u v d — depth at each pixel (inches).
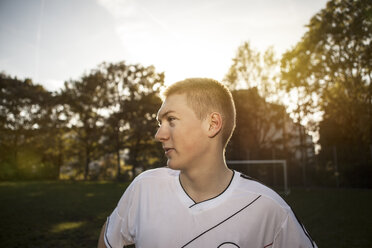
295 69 887.7
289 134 990.4
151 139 1305.4
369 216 321.1
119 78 1391.5
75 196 540.1
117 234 42.8
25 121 1334.9
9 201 456.8
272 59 958.4
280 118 974.4
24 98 1321.4
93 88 1338.6
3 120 1304.1
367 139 787.4
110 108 1359.5
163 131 37.2
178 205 37.6
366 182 706.8
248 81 980.6
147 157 1346.0
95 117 1376.7
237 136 950.4
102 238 44.4
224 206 36.4
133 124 1288.1
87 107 1369.3
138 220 39.6
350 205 414.0
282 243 37.0
